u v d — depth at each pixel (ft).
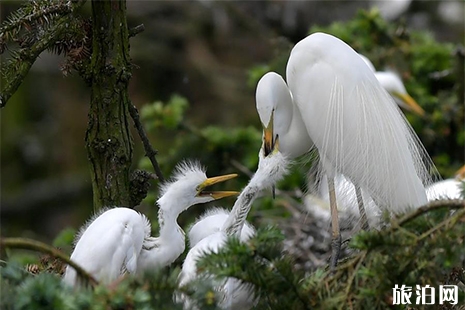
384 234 19.79
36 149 75.97
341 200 35.60
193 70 70.28
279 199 43.75
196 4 73.00
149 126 46.50
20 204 71.67
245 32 72.33
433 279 19.77
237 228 28.02
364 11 53.93
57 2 25.93
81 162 75.36
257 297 22.85
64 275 25.67
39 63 75.56
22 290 17.95
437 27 71.31
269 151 30.71
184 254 32.19
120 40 27.25
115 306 18.01
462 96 51.72
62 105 76.89
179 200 28.55
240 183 45.57
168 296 19.45
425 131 51.06
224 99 67.67
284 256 21.47
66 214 71.97
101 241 25.73
